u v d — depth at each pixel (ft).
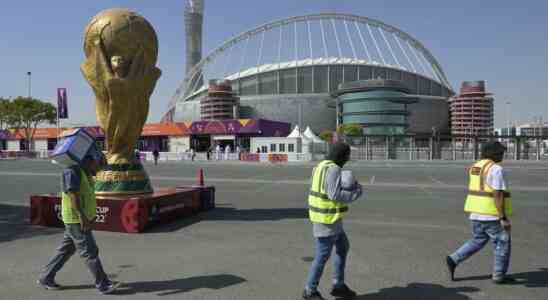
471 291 16.76
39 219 30.48
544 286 17.35
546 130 410.72
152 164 131.44
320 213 14.90
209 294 16.33
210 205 38.45
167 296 16.12
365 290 16.90
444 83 404.36
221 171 95.81
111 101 30.99
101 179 31.17
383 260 21.27
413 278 18.39
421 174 84.43
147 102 33.17
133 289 16.90
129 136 32.27
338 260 15.99
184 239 25.93
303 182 66.44
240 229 29.07
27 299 15.80
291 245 24.35
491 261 20.84
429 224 31.19
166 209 31.14
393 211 37.27
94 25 31.32
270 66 367.25
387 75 352.08
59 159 16.03
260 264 20.42
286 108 315.17
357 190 14.84
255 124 189.78
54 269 16.80
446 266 20.18
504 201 17.06
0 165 124.26
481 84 343.26
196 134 200.75
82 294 16.34
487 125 338.54
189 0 443.32
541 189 55.42
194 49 442.91
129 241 25.36
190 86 408.87
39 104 210.79
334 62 347.15
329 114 314.76
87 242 16.28
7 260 21.11
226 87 313.94
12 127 219.61
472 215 17.69
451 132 345.92
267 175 82.69
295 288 17.03
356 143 170.60
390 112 270.26
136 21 31.94
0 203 42.22
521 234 27.81
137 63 31.78
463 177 76.43
